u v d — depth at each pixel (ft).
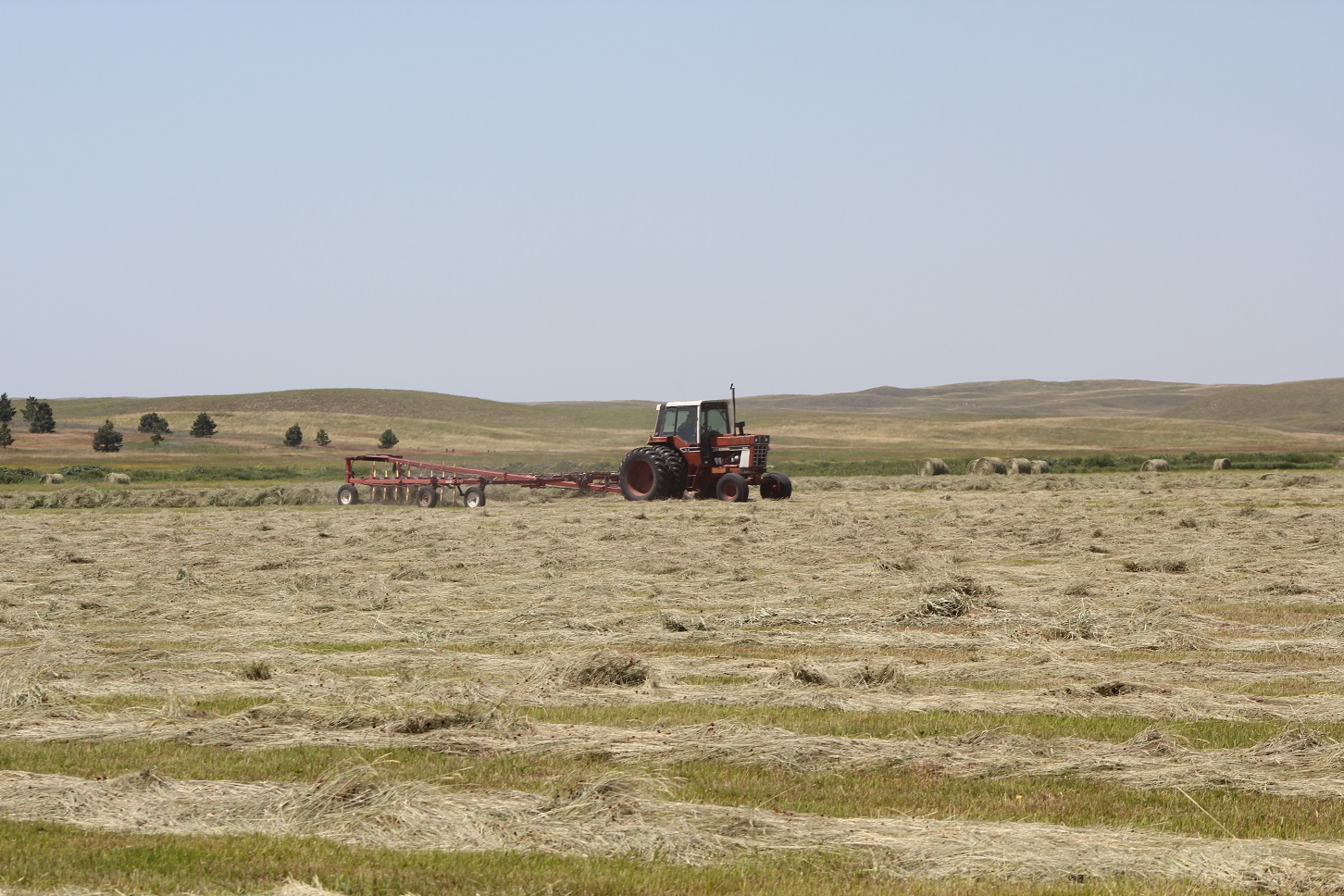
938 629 51.29
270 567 75.25
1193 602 57.31
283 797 25.86
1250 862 21.95
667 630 50.80
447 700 36.86
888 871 22.22
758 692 37.45
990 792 27.53
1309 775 28.37
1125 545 82.94
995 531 93.76
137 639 49.29
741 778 28.40
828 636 49.01
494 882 21.56
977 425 504.84
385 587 63.16
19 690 37.45
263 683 39.73
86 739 32.30
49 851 23.12
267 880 21.65
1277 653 45.32
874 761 29.27
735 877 21.89
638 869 22.29
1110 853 22.71
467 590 63.57
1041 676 40.96
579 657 40.34
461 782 27.96
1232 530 91.61
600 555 79.25
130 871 22.03
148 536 98.02
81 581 67.92
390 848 23.41
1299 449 412.77
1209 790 27.45
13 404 518.78
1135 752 30.22
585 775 28.40
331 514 124.57
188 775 28.89
